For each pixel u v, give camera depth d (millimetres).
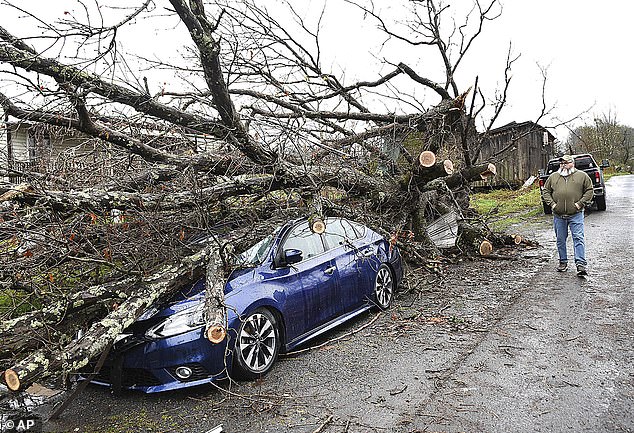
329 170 7656
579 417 3639
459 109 9156
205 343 4445
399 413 3891
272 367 5035
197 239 5961
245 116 6430
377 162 9031
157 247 5363
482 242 9109
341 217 6984
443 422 3699
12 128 5402
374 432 3633
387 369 4809
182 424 3986
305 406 4133
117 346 4469
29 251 5105
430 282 8414
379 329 6121
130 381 4543
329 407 4086
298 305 5414
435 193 10344
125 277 5391
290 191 6551
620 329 5488
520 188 23109
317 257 6023
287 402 4234
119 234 5504
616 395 3957
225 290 4883
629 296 6758
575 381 4258
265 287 5113
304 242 5961
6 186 4547
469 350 5172
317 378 4703
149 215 5316
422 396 4164
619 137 52344
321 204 6316
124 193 5289
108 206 5090
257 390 4520
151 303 4641
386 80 9656
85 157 6453
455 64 9430
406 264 8766
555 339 5320
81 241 5414
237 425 3906
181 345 4395
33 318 4430
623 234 11977
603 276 8016
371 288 6715
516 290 7566
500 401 3977
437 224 10438
